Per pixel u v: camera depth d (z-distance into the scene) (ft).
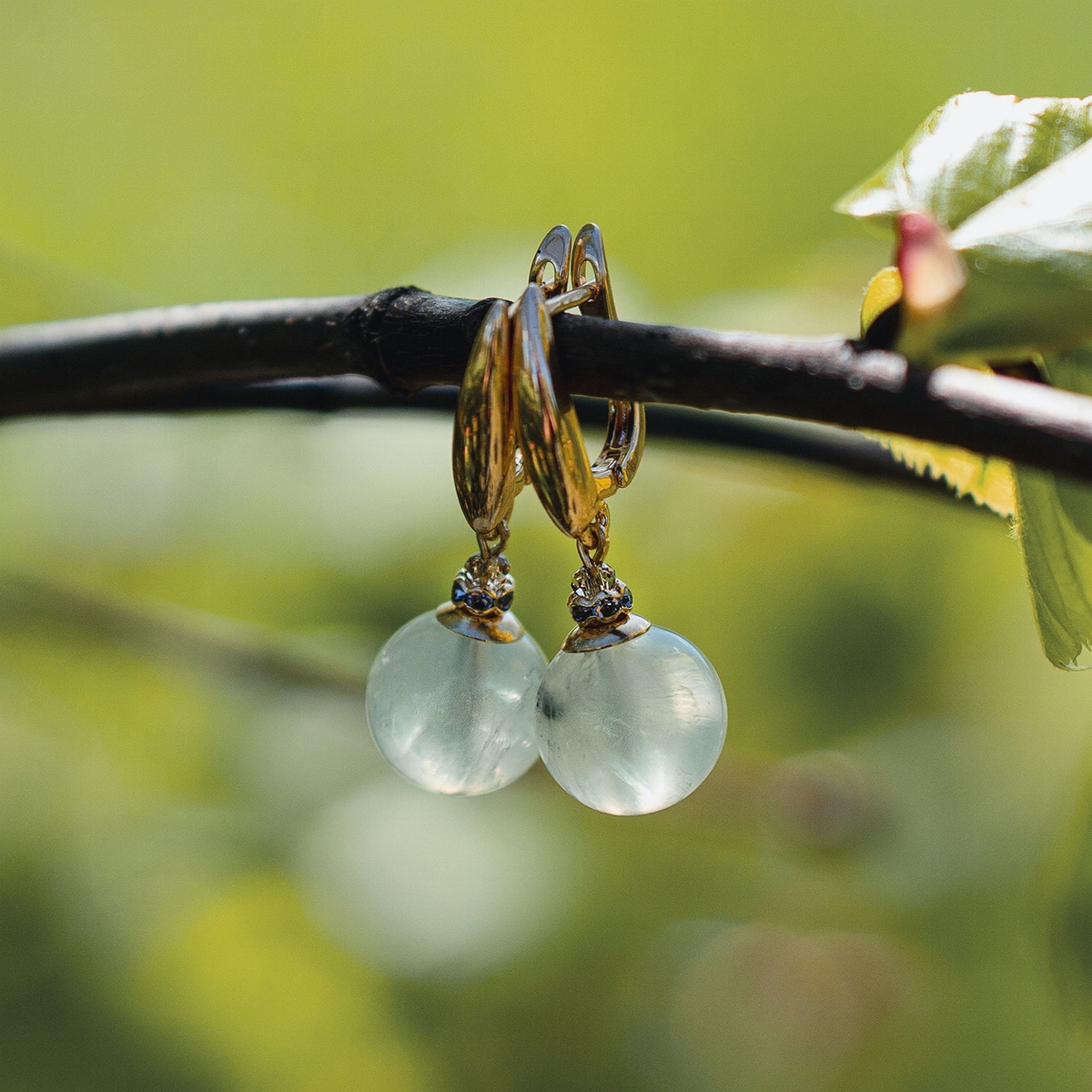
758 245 3.22
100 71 3.13
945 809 2.25
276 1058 2.25
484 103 3.35
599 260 1.36
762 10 3.26
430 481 2.12
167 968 2.25
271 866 2.22
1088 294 1.32
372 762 2.30
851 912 2.32
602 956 2.32
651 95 3.28
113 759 2.28
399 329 1.37
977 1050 2.21
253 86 3.27
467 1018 2.27
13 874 2.25
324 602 2.19
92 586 2.10
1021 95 3.26
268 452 2.20
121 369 1.43
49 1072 2.17
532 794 2.21
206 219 3.17
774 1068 2.29
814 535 2.32
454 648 1.38
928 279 1.33
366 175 3.33
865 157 3.23
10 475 2.28
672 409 1.52
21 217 3.03
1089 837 1.40
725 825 2.11
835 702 2.42
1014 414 1.32
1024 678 2.36
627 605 1.37
